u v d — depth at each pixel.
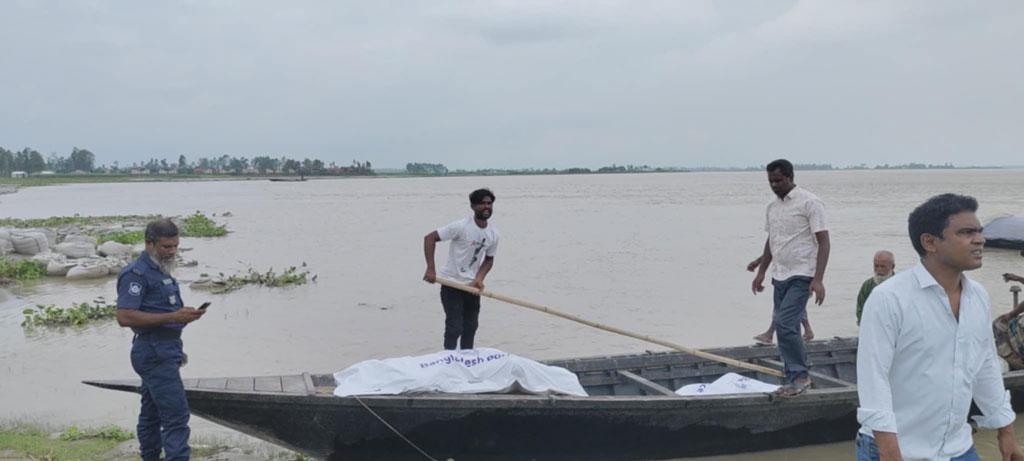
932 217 3.28
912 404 3.32
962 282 3.39
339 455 6.54
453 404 6.39
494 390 6.89
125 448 6.79
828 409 7.21
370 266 22.02
